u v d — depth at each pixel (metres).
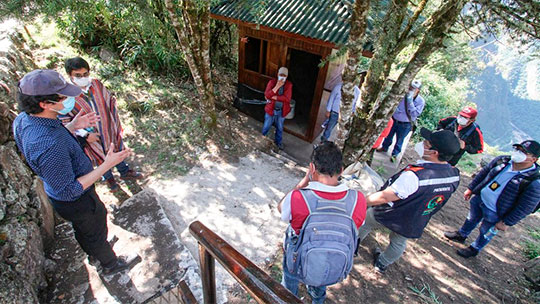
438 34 2.57
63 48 6.49
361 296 2.95
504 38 2.51
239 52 6.15
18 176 2.76
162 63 6.74
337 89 4.76
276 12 4.98
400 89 3.03
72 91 1.82
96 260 2.82
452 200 4.85
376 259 3.30
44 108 1.76
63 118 2.92
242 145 4.98
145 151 4.52
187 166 4.35
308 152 5.91
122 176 3.89
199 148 4.72
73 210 2.08
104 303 2.52
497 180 3.15
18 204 2.57
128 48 6.55
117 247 3.01
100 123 3.24
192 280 2.75
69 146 1.92
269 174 4.39
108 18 5.09
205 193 3.91
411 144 6.93
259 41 6.25
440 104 9.26
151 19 4.88
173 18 3.88
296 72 6.62
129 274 2.76
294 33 4.68
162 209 3.52
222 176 4.24
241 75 6.38
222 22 7.64
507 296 3.18
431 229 4.04
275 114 5.32
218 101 6.86
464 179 5.65
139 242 3.09
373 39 3.06
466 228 3.70
